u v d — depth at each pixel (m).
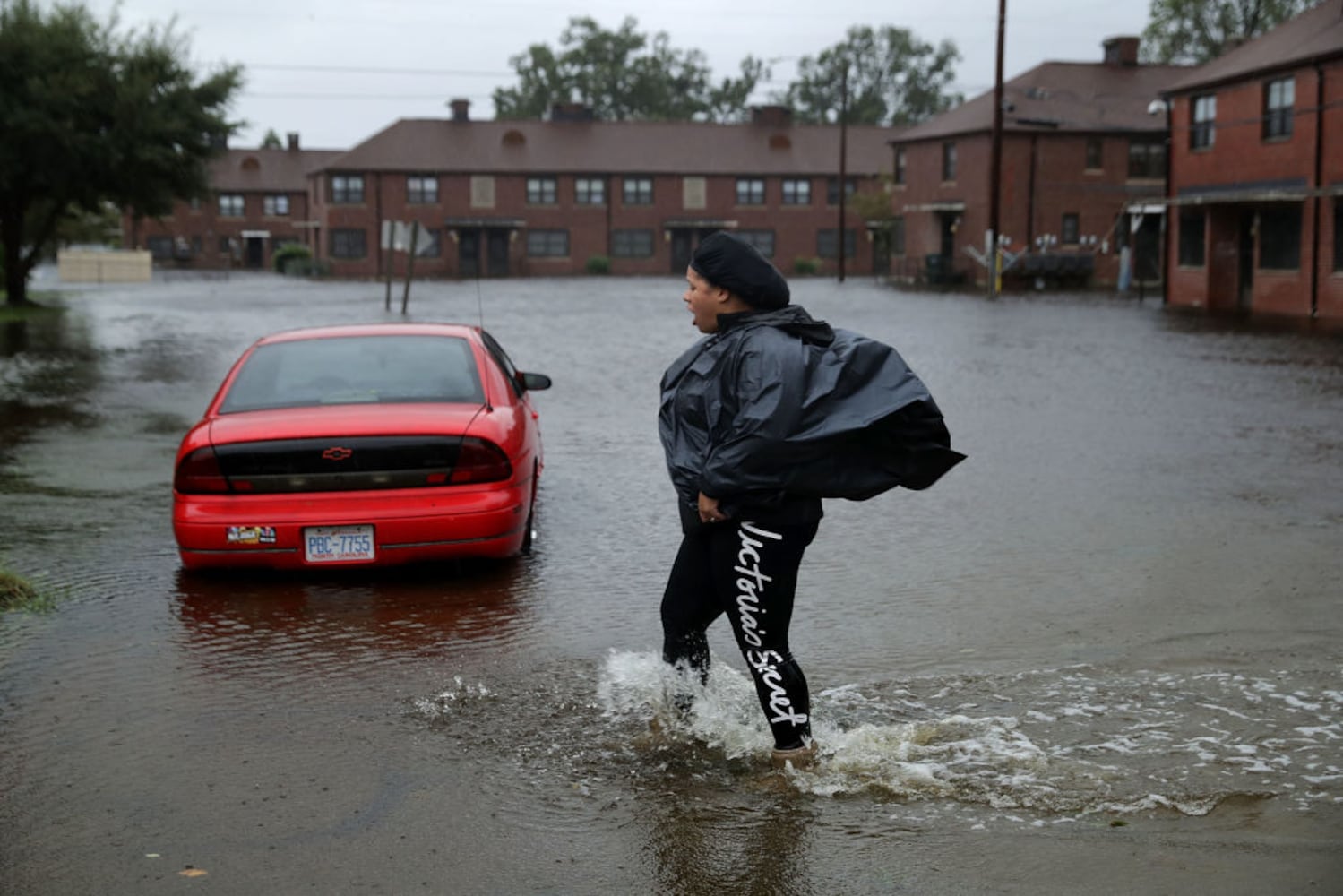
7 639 5.67
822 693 4.89
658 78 113.62
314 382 7.05
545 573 6.87
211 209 90.69
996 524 7.98
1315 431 11.74
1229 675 5.05
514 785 4.09
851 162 77.31
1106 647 5.46
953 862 3.53
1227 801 3.87
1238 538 7.51
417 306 35.47
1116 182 54.16
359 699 4.91
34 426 12.59
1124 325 26.64
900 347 21.06
